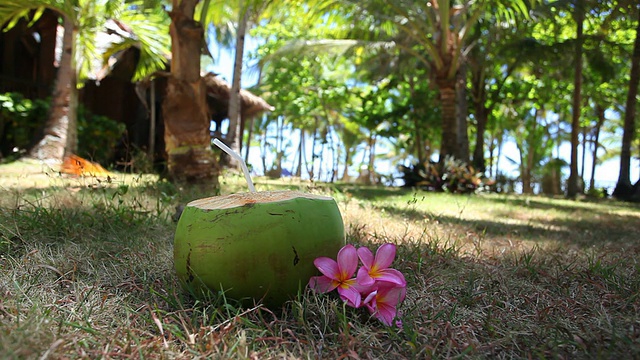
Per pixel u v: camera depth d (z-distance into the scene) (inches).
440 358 67.7
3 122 488.1
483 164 788.0
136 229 133.0
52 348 58.2
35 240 113.9
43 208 131.9
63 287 91.4
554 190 1083.9
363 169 1233.4
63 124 439.5
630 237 183.5
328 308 79.1
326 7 427.8
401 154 1375.5
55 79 485.1
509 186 971.9
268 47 831.1
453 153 526.6
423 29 541.3
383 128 951.6
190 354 64.6
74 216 137.5
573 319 82.6
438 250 127.8
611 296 91.0
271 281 78.5
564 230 205.6
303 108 954.1
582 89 839.1
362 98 891.4
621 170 629.9
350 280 79.3
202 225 80.7
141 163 331.6
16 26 523.8
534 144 1125.7
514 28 616.7
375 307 76.2
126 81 636.1
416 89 860.6
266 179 377.1
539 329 78.0
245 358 61.9
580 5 483.8
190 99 263.3
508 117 1022.4
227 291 79.4
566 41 621.9
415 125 902.4
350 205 199.3
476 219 227.8
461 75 694.5
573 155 669.3
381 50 604.1
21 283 88.3
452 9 528.4
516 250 137.9
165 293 90.0
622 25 621.9
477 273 109.8
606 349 69.0
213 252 78.6
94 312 79.2
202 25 266.8
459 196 399.9
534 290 98.9
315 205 84.0
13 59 523.2
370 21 497.4
